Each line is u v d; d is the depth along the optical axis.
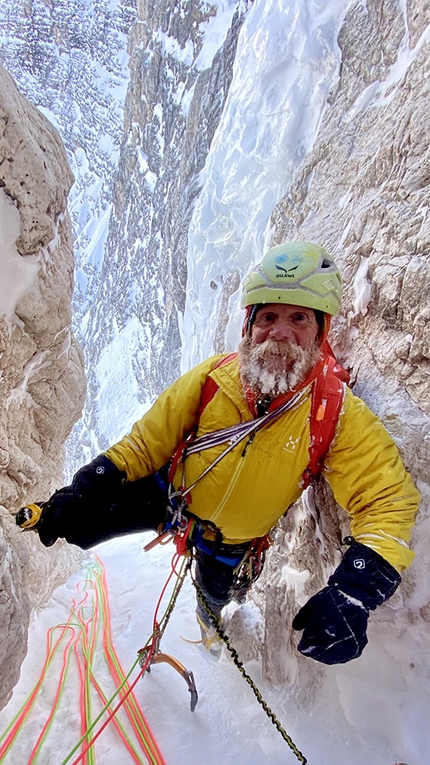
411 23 2.47
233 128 4.21
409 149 1.91
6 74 1.79
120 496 1.80
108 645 2.55
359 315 1.95
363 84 2.81
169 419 1.69
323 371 1.52
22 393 2.32
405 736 1.67
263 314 1.50
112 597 3.21
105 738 2.00
